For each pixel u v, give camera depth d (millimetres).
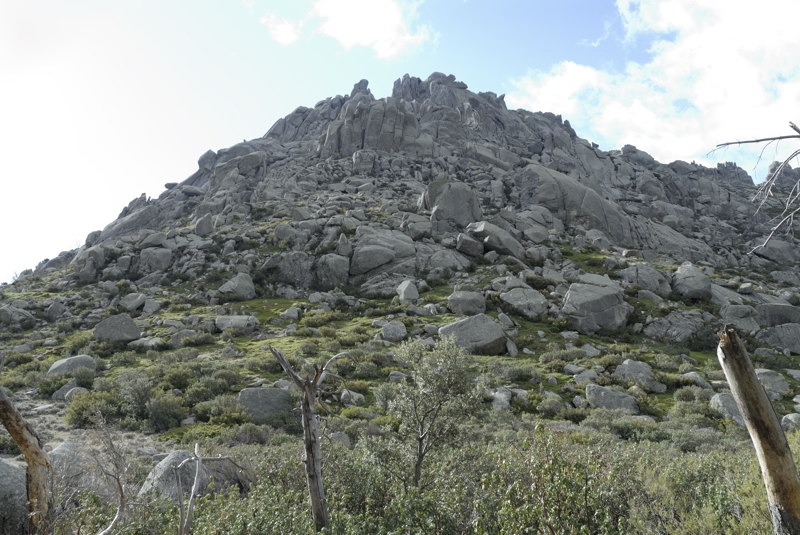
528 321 45906
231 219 75688
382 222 68875
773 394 30859
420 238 64562
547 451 8031
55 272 72188
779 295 57875
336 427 22422
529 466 8023
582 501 7566
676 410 28078
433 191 72625
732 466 10750
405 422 12719
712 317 46188
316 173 96625
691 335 43406
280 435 21594
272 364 32906
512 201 87750
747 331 44469
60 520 7230
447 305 47500
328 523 7422
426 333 40906
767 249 89062
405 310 47281
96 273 62594
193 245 65750
